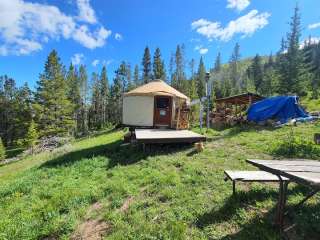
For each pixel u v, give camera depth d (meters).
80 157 11.05
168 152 9.65
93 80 60.09
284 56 46.44
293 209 3.97
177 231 4.00
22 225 5.14
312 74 51.12
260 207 4.38
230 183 5.65
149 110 14.86
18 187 7.86
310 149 8.03
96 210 5.43
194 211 4.56
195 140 10.38
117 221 4.64
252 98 19.84
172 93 15.16
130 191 6.00
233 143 10.32
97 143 17.66
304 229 3.56
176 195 5.34
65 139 31.94
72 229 4.77
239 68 87.12
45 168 10.14
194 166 7.30
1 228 5.08
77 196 6.12
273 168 3.40
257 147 9.16
